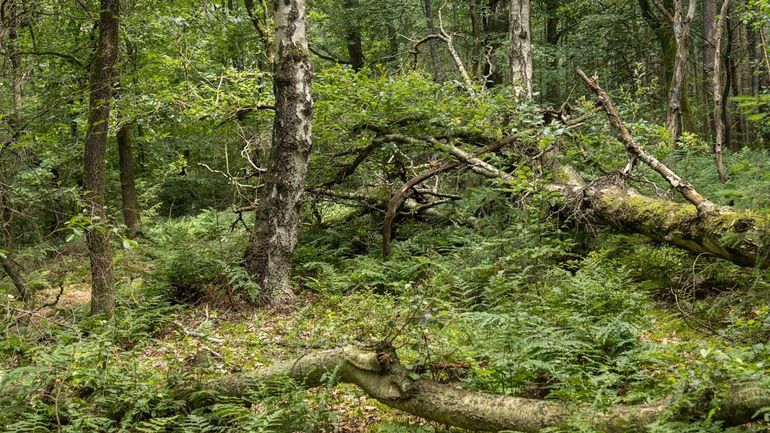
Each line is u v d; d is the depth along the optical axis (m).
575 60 24.22
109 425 5.36
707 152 14.15
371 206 12.55
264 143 13.20
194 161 23.02
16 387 5.57
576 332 5.68
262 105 11.73
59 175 14.56
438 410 4.69
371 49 26.45
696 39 25.22
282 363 5.62
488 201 10.61
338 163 12.70
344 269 11.20
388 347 5.02
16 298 9.32
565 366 5.04
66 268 10.74
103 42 9.56
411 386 4.83
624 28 22.94
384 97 11.38
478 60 21.55
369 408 5.69
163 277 10.86
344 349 5.20
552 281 7.57
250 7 14.94
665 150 10.18
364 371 5.01
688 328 6.68
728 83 18.34
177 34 13.73
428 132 11.65
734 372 3.77
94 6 13.16
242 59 18.67
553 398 4.88
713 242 6.57
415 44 14.36
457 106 11.20
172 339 8.44
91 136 9.40
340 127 12.01
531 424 4.31
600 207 8.56
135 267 12.37
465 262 9.38
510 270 8.34
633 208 8.02
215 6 15.36
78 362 5.79
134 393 5.54
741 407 3.58
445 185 13.44
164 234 15.59
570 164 10.04
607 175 9.01
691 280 7.71
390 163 13.02
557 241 8.65
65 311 9.90
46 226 10.37
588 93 23.19
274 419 4.97
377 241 12.67
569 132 9.68
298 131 10.44
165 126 17.27
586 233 9.44
